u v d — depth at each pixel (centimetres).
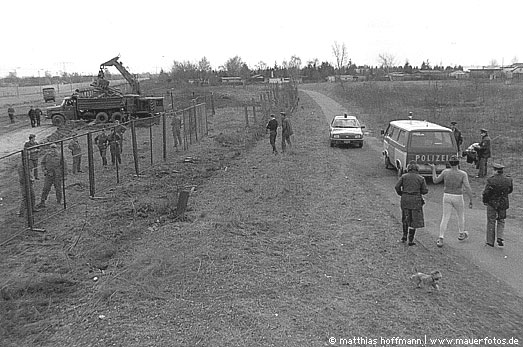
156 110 3922
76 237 1015
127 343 609
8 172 1834
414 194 952
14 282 782
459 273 833
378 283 789
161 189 1503
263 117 3631
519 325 652
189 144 2447
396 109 4259
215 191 1440
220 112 4550
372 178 1677
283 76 10038
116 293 746
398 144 1662
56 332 643
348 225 1103
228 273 823
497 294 748
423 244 981
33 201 1199
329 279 804
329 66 13300
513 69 11831
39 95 8750
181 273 820
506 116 3359
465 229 1084
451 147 1563
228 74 11431
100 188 1503
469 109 4025
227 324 652
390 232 1055
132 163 1923
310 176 1655
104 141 1823
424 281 765
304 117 4034
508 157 1984
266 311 689
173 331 635
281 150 2275
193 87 8169
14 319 680
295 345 601
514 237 1024
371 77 11475
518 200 1330
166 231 1053
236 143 2506
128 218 1166
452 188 985
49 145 1241
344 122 2516
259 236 1023
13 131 3575
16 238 1021
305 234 1038
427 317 674
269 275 819
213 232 1036
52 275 815
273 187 1466
